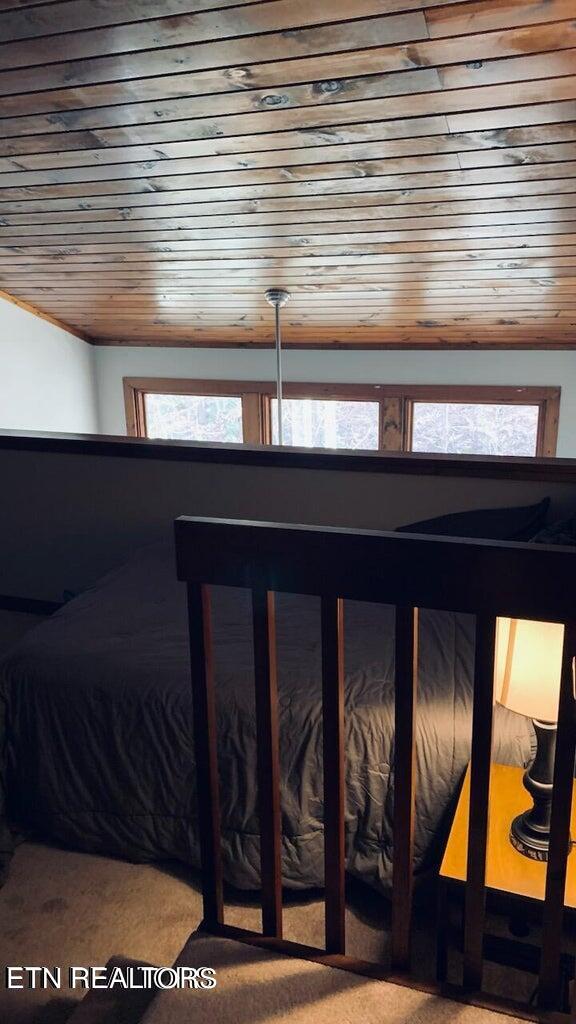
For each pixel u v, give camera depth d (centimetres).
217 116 318
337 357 646
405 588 112
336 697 123
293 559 117
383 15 252
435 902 183
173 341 689
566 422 596
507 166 333
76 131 342
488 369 606
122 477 346
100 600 260
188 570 124
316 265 472
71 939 184
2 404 623
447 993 128
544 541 254
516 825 160
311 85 290
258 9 256
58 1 264
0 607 387
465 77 276
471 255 432
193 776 198
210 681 132
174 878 204
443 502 305
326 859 133
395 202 378
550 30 249
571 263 428
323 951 138
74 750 208
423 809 181
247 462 326
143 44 279
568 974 156
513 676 139
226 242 451
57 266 522
